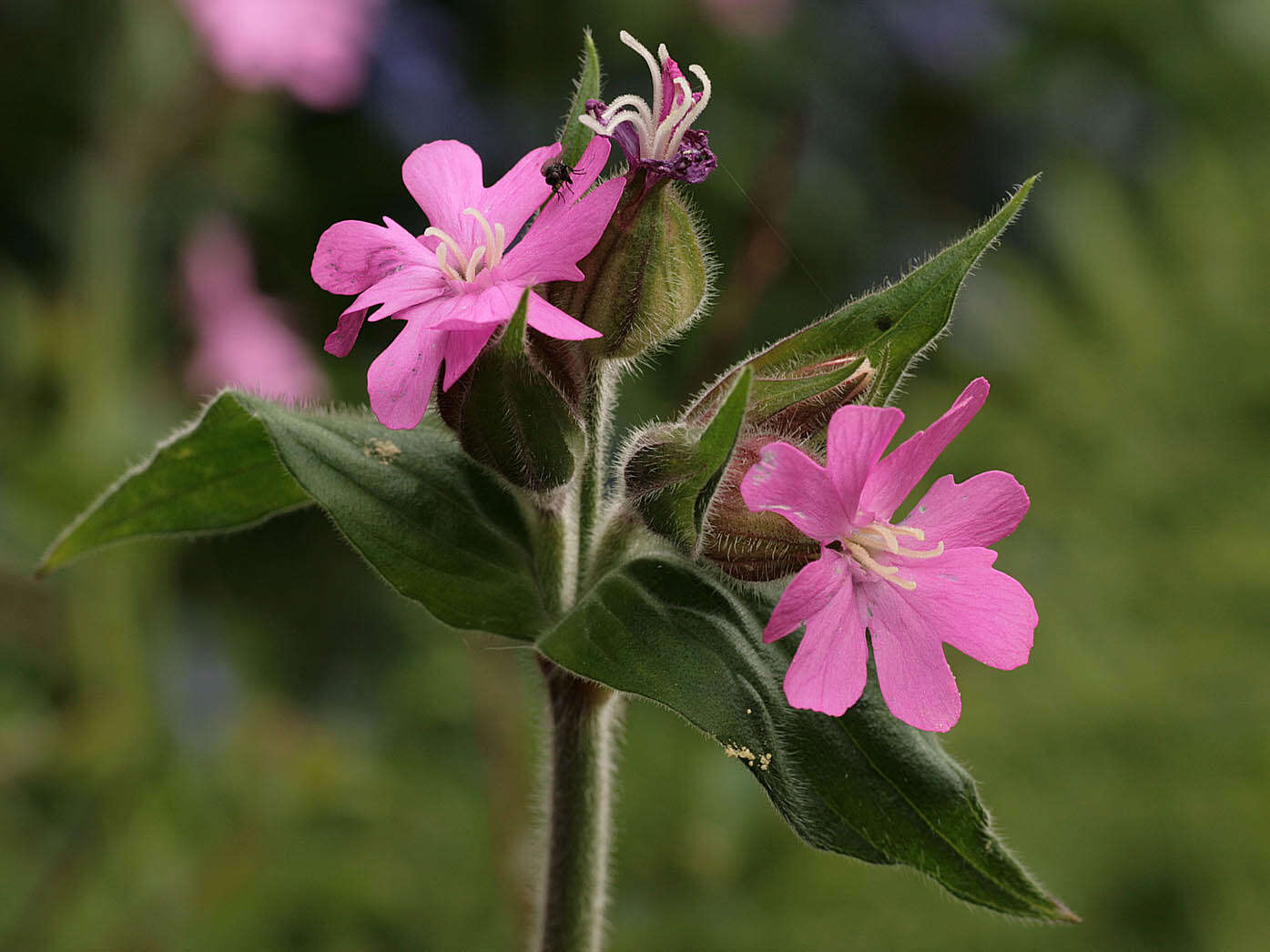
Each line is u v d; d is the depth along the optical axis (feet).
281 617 2.12
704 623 1.11
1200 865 1.60
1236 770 1.64
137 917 1.42
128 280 1.76
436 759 1.63
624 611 1.11
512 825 1.37
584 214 1.07
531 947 1.16
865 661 1.06
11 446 1.65
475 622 1.12
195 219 1.92
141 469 1.17
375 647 2.11
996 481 1.08
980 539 1.08
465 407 1.09
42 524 1.56
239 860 1.43
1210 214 2.00
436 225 1.09
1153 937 1.57
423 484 1.12
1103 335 1.98
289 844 1.48
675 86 1.10
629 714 1.43
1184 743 1.66
